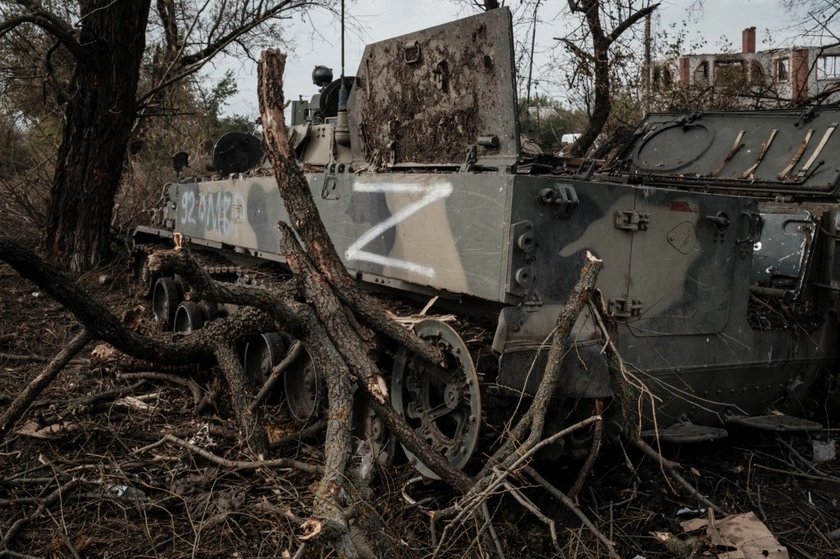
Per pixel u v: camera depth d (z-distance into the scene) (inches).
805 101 467.2
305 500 193.3
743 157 299.1
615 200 196.2
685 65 722.2
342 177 246.1
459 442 187.6
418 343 196.2
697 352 217.2
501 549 170.1
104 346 285.7
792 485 218.2
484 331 197.8
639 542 182.9
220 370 255.3
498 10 209.5
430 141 239.8
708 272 217.2
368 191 231.5
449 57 227.9
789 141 292.5
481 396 182.7
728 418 229.3
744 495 209.9
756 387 237.8
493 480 167.8
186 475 208.5
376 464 204.1
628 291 200.8
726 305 222.5
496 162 214.5
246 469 212.7
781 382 244.7
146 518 181.2
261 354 274.4
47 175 598.9
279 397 269.1
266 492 200.1
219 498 193.6
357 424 225.5
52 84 507.8
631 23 536.7
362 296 208.4
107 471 206.7
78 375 293.6
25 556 165.6
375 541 155.5
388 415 191.0
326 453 175.0
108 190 505.4
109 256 514.6
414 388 206.2
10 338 352.5
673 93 609.9
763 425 219.5
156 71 637.9
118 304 433.7
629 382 183.9
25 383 284.0
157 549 174.1
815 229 244.4
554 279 187.3
